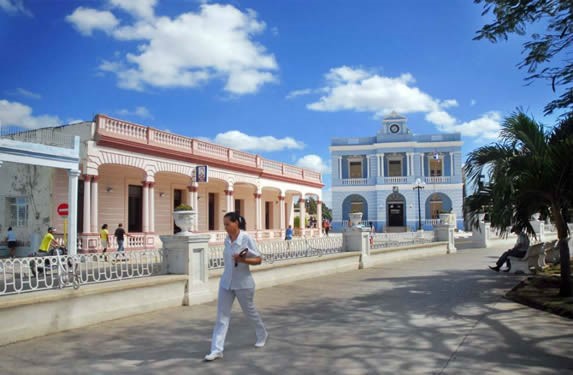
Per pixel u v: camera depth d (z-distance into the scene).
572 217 10.07
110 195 20.86
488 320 7.13
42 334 6.36
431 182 44.03
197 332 6.61
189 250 8.62
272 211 35.69
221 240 26.02
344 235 14.88
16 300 6.04
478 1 9.14
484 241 24.33
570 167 8.17
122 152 19.19
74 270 7.05
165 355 5.54
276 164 32.00
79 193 19.23
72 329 6.71
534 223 26.36
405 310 7.99
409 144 44.25
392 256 16.64
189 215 8.77
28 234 19.16
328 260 13.15
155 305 8.03
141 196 22.75
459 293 9.67
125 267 8.01
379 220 44.59
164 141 21.59
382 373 4.81
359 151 45.91
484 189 9.64
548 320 7.07
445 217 21.56
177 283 8.47
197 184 23.42
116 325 7.01
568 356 5.30
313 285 11.08
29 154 14.38
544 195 8.71
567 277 8.62
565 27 8.93
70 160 15.72
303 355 5.46
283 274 11.40
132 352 5.66
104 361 5.32
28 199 19.36
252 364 5.16
